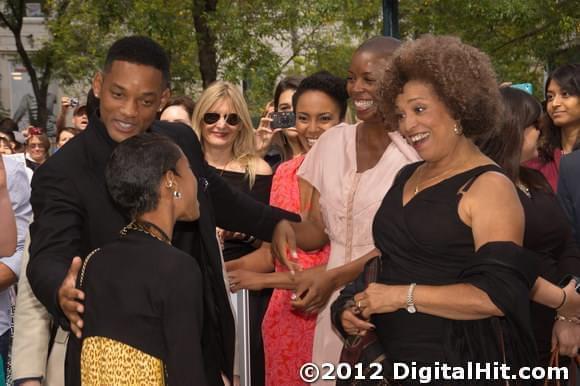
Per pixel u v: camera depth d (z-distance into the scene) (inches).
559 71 245.0
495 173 129.9
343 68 800.9
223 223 169.2
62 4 802.8
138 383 125.7
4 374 189.6
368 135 181.2
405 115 133.6
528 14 641.6
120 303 127.0
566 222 166.1
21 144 453.4
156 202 132.3
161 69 145.7
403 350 134.3
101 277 129.4
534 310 162.6
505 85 183.6
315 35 790.5
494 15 645.9
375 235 138.9
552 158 244.5
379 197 175.5
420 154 133.4
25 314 154.6
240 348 177.9
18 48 892.6
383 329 137.8
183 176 134.6
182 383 124.8
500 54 701.3
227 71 645.3
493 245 125.0
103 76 145.6
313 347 187.3
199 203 149.8
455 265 129.6
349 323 139.0
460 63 131.0
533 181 164.6
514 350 130.3
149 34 644.1
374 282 139.3
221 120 240.4
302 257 197.5
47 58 880.9
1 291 192.1
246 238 222.4
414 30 711.7
